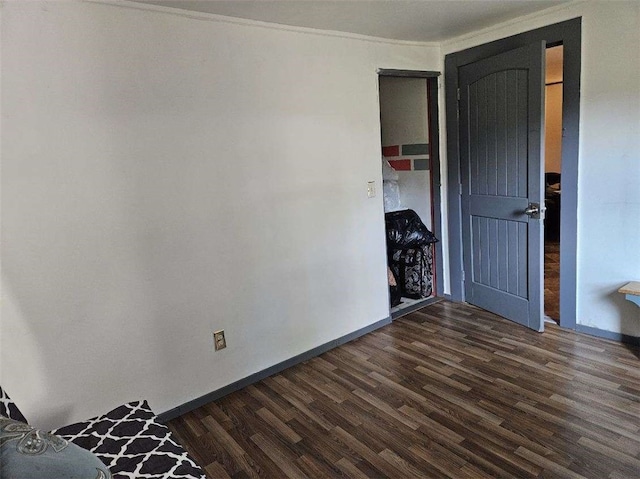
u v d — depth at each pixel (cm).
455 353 306
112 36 217
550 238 623
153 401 249
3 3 189
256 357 289
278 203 289
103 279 225
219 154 259
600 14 276
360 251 343
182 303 254
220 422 248
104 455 159
